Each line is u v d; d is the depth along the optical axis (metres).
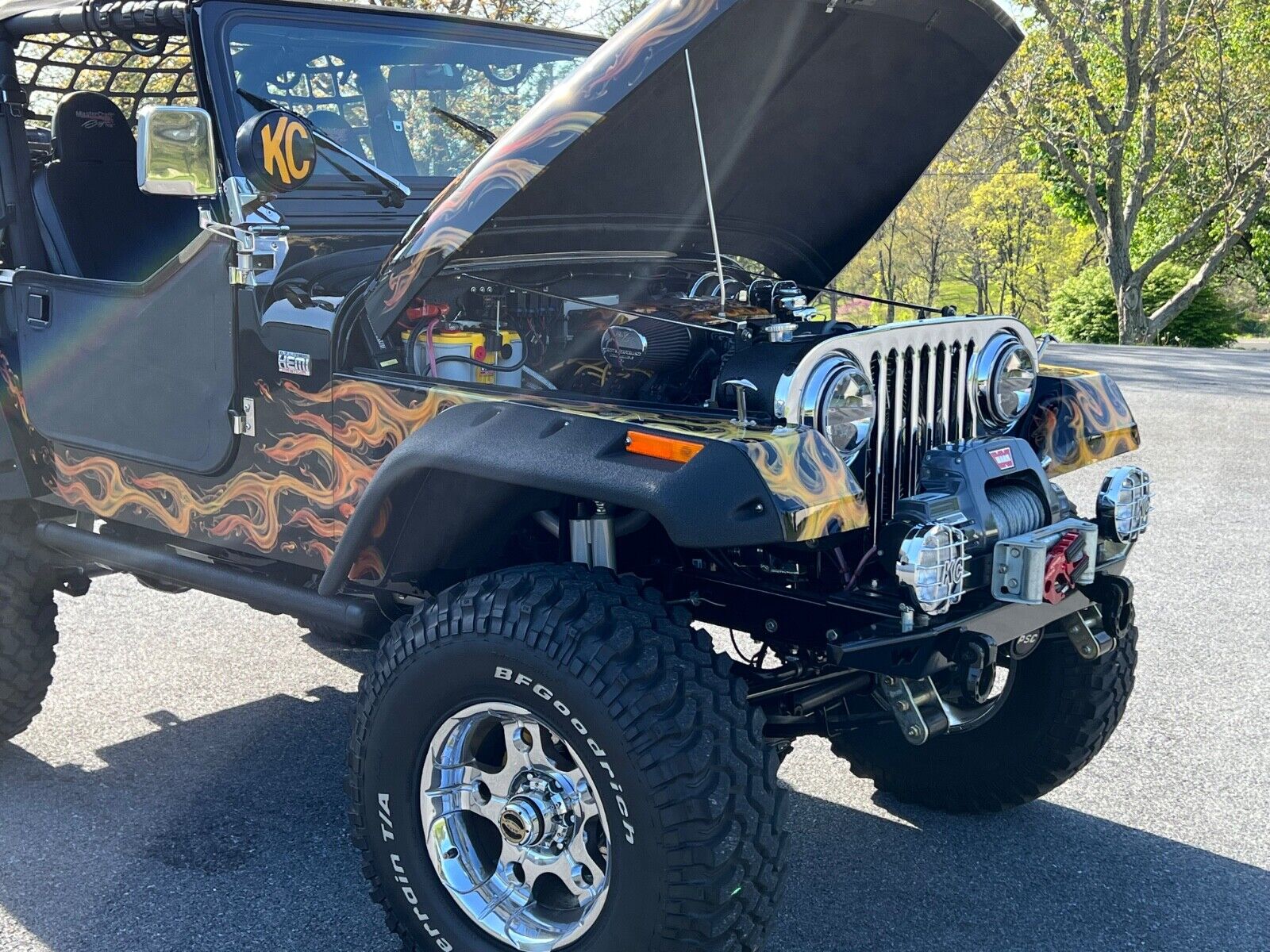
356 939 2.88
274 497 2.97
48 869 3.20
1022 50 30.02
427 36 3.65
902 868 3.23
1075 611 2.87
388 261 2.73
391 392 2.68
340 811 3.54
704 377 2.92
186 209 4.19
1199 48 29.81
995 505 2.65
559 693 2.33
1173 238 32.56
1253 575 5.84
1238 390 13.23
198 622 5.19
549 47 3.99
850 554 2.73
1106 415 3.18
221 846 3.33
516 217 2.97
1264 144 30.22
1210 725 4.10
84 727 4.12
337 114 3.38
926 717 2.59
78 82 4.29
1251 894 3.09
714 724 2.29
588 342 3.09
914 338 2.72
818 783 3.77
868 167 3.43
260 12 3.28
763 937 2.38
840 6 2.63
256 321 2.90
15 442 3.57
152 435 3.20
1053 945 2.87
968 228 49.44
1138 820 3.49
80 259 3.71
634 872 2.29
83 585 3.89
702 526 2.17
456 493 2.65
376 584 2.85
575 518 2.59
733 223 3.54
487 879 2.60
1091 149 31.81
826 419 2.49
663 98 2.67
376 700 2.59
